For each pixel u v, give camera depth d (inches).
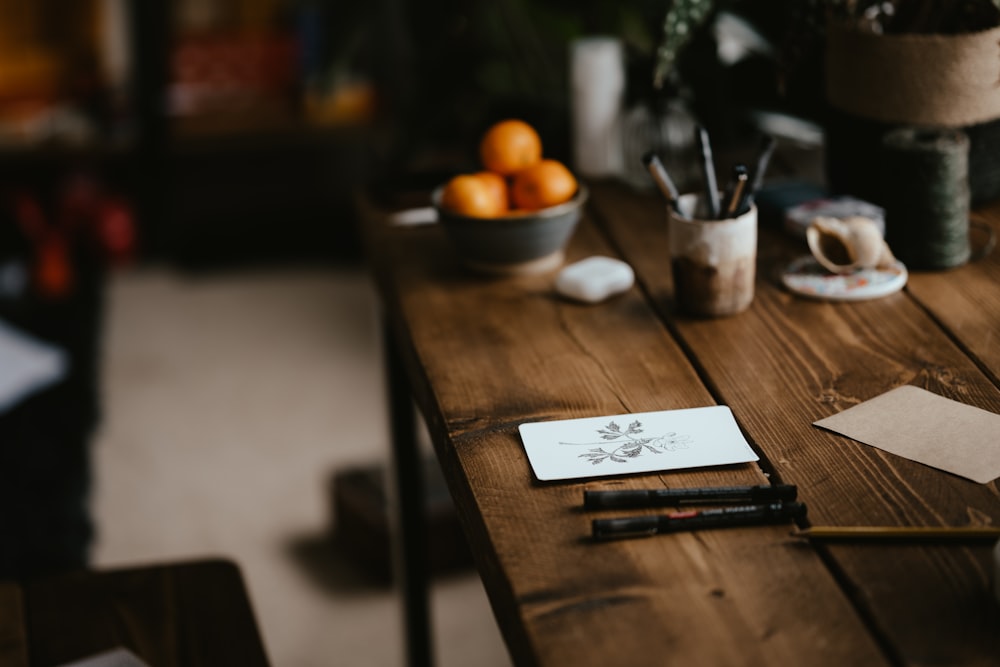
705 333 50.7
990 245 56.3
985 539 35.2
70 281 143.6
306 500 101.0
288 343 129.5
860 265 54.1
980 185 60.0
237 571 55.2
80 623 51.5
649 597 33.9
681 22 61.6
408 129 107.7
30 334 131.1
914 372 45.7
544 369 48.6
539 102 76.4
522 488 40.0
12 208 146.1
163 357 126.7
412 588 74.1
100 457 107.7
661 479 40.1
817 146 73.6
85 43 147.5
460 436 43.6
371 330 131.9
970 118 56.0
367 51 145.3
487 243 57.1
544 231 57.1
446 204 57.9
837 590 33.6
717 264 50.8
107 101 147.9
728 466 40.6
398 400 70.2
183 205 155.3
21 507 99.3
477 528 38.9
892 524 36.4
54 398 117.4
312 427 112.2
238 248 154.9
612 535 36.6
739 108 76.8
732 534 36.5
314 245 155.3
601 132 71.4
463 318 54.4
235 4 146.4
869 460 40.1
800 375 46.3
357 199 71.4
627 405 45.1
